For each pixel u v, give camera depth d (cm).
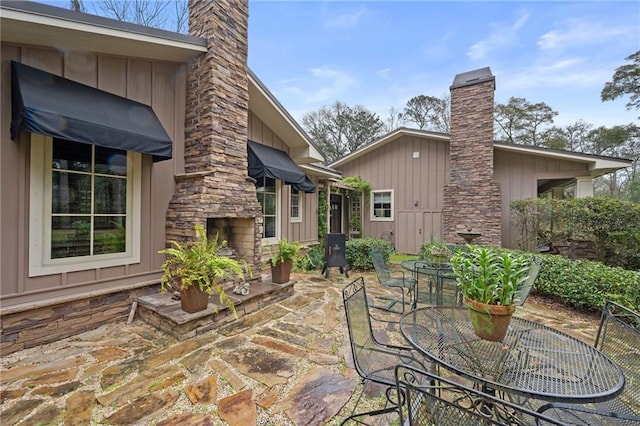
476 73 1080
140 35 402
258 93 637
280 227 838
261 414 240
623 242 655
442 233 1106
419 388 154
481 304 204
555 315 485
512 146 988
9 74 342
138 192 458
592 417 192
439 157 1166
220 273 387
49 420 230
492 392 213
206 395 263
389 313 491
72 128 339
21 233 347
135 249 454
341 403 256
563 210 732
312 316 461
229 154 512
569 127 2033
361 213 1321
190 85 511
